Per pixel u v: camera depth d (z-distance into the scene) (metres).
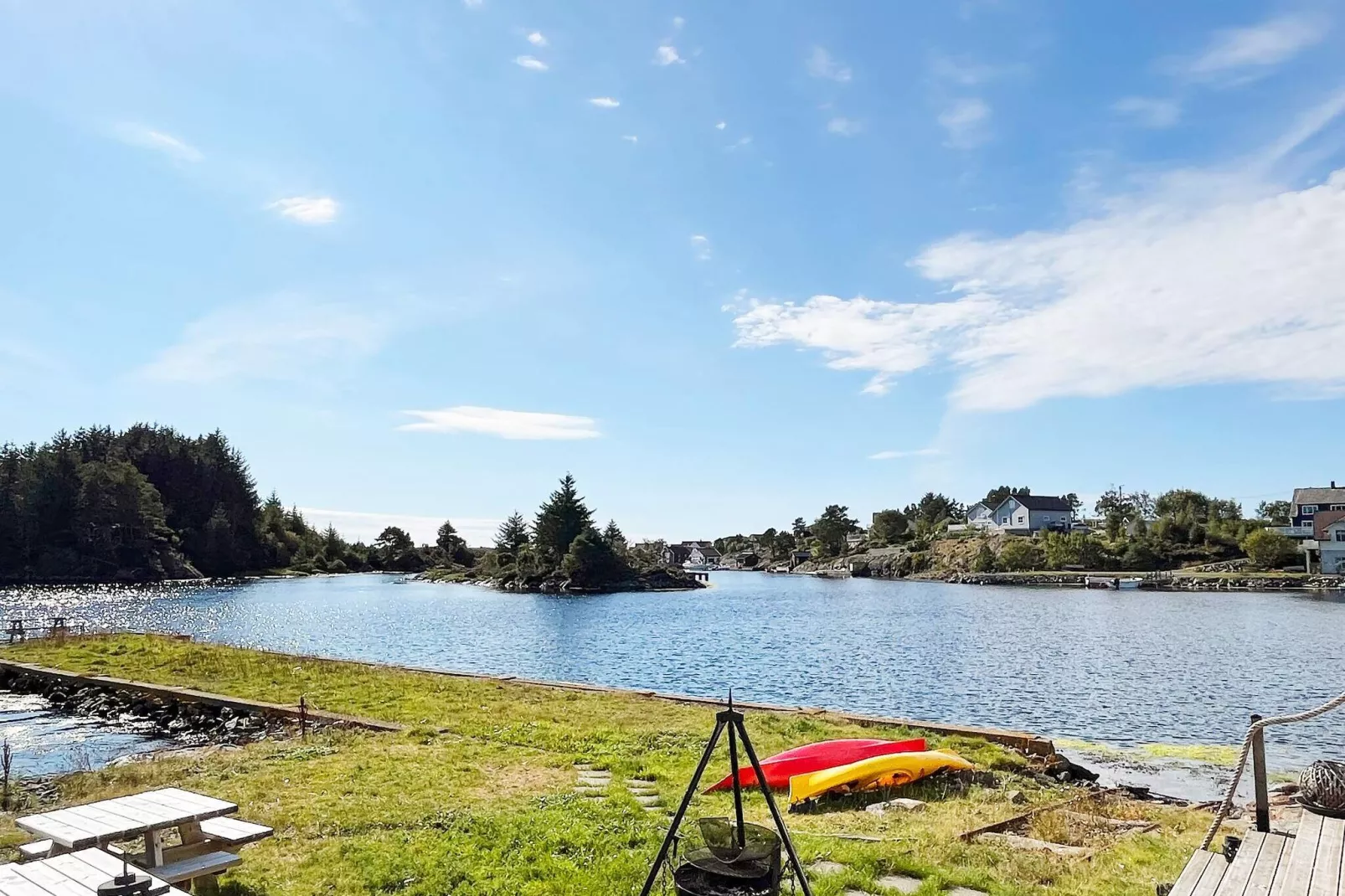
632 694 22.06
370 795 11.68
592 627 59.62
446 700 20.80
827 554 181.38
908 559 139.50
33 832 7.16
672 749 15.06
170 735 20.83
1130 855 9.50
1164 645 44.69
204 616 67.75
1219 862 7.25
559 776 12.94
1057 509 143.38
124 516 117.75
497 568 129.75
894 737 17.06
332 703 20.86
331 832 9.87
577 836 9.40
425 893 7.87
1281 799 14.43
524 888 7.88
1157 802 14.50
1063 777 16.03
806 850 9.02
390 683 23.75
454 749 15.02
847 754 13.74
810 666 37.94
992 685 32.09
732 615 69.25
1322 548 98.25
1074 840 10.40
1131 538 117.06
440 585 126.31
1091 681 33.03
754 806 11.71
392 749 15.08
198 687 24.25
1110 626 54.81
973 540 136.62
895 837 9.98
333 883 8.17
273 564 148.50
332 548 169.50
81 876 6.22
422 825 10.05
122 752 19.06
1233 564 103.88
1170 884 7.84
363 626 60.66
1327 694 30.09
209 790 12.17
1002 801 12.70
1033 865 8.83
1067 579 108.50
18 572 108.75
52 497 114.44
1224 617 60.06
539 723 17.61
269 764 13.96
